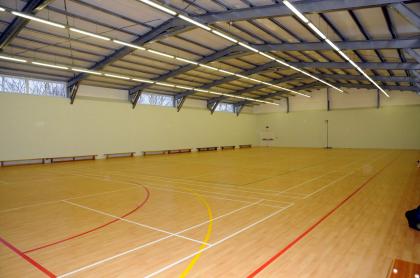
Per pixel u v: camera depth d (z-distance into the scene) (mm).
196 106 21281
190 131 20484
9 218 4887
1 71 11766
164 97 19000
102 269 3004
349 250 3424
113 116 15961
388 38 9383
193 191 7059
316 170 10594
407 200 5926
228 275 2838
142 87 16078
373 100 21219
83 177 9414
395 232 4039
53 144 13586
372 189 7082
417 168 10719
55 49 10570
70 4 7875
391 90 19266
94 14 8531
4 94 12031
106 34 9891
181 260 3199
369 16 7914
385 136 20828
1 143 11969
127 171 10789
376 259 3166
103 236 3996
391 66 11625
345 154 17250
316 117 23812
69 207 5602
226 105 24344
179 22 9047
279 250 3447
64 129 13961
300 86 21297
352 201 5898
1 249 3564
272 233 4047
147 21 9289
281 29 9789
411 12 6168
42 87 13328
